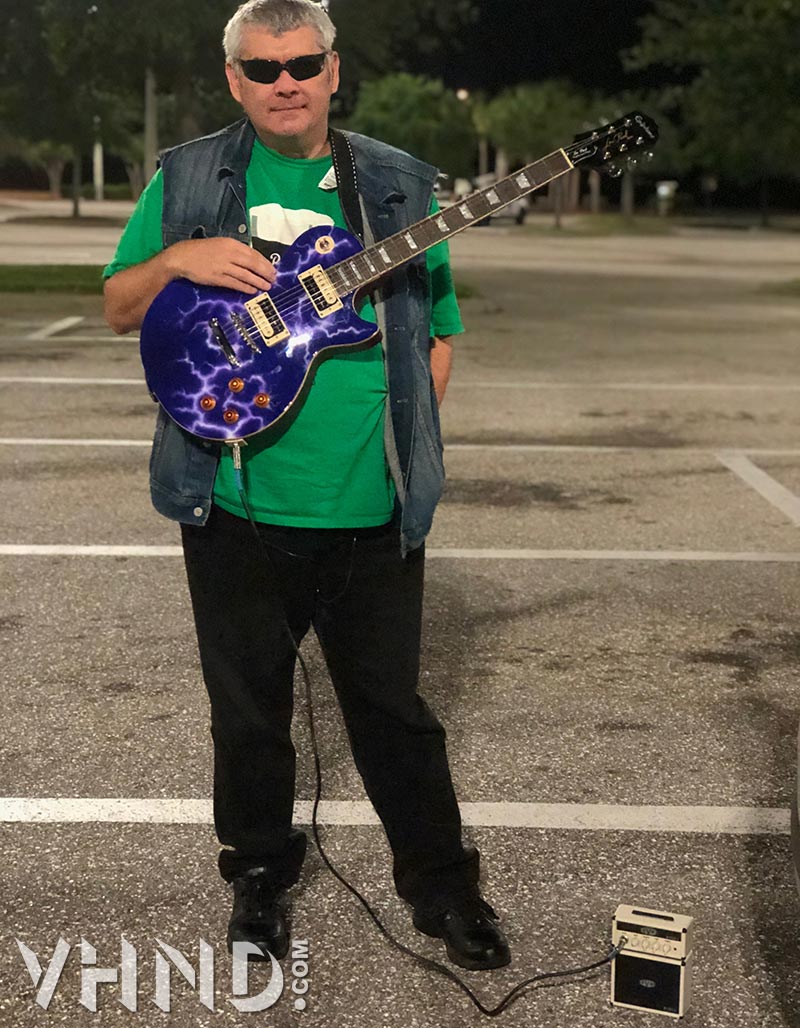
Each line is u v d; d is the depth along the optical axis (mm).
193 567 3166
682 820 4008
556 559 6773
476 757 4426
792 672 5270
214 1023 3023
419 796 3242
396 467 3062
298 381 2996
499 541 7098
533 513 7707
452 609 5949
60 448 9203
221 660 3184
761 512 7824
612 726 4703
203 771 4281
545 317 19203
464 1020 3037
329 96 3033
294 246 2996
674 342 16375
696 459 9320
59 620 5703
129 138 56000
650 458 9336
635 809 4074
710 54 25359
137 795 4113
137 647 5395
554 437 10062
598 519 7598
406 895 3309
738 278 28281
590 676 5184
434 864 3260
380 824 3939
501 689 5031
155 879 3633
